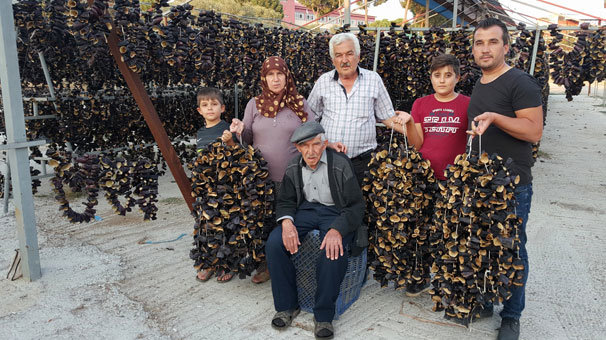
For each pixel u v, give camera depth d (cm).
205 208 291
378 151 297
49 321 270
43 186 593
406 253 284
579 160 783
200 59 397
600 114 1470
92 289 313
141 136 610
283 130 301
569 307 290
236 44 489
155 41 356
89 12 285
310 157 266
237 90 728
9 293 305
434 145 289
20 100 303
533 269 350
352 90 303
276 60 287
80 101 537
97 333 259
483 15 1134
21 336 254
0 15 288
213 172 291
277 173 306
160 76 561
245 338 257
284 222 272
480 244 230
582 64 441
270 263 268
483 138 250
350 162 278
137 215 484
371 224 296
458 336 258
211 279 335
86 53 368
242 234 291
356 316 282
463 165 229
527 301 298
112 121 568
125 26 306
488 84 244
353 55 289
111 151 575
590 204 529
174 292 313
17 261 326
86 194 559
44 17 427
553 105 1784
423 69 482
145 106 318
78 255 373
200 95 326
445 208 250
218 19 415
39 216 475
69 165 310
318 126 264
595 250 389
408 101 676
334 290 254
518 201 241
